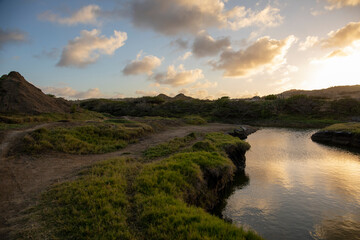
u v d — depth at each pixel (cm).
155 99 10075
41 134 1529
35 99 3081
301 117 6388
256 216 950
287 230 837
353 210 1005
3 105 2622
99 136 1894
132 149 1694
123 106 9269
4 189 777
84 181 840
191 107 8756
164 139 2169
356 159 2050
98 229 514
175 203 698
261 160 2055
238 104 7975
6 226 534
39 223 547
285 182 1406
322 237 794
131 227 548
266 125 6103
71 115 3234
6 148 1265
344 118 5634
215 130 3391
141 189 776
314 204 1070
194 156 1270
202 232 511
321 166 1809
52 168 1076
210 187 1090
